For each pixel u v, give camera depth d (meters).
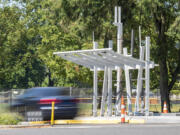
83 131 29.89
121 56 44.69
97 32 74.12
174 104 98.81
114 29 75.56
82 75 94.31
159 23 76.06
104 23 74.06
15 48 124.50
